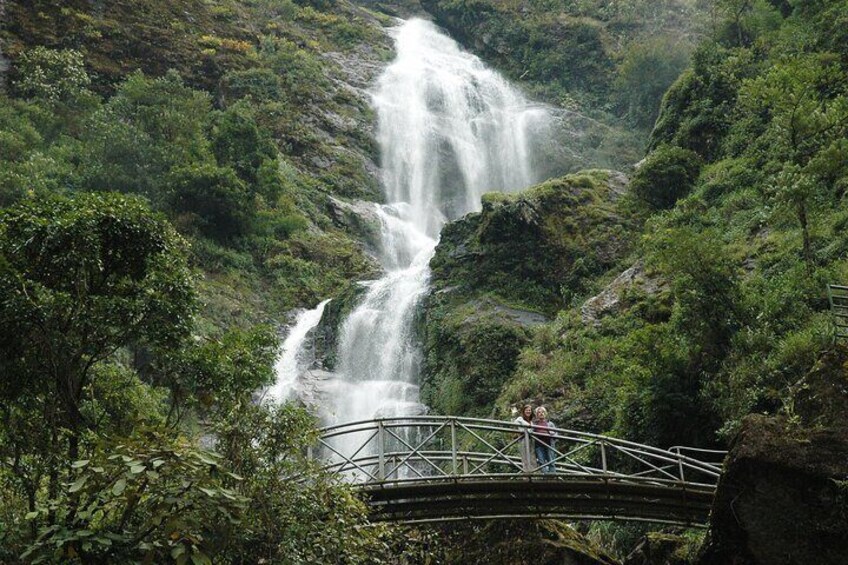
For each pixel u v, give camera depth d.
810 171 24.70
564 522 21.66
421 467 30.09
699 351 23.22
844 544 12.84
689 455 22.67
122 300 14.39
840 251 24.52
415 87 60.38
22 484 13.55
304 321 40.22
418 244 49.62
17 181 37.06
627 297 30.70
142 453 11.73
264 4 66.19
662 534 19.17
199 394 14.87
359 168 53.06
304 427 14.42
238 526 12.30
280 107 53.97
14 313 13.45
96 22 55.31
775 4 43.47
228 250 42.09
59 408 14.20
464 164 55.81
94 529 12.23
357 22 68.50
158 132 43.81
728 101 38.12
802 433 13.51
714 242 24.08
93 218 14.48
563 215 37.91
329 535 13.70
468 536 19.48
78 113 46.47
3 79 48.78
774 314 22.88
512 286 36.47
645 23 62.62
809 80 29.34
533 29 65.06
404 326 36.88
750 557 13.30
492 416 29.30
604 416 25.98
